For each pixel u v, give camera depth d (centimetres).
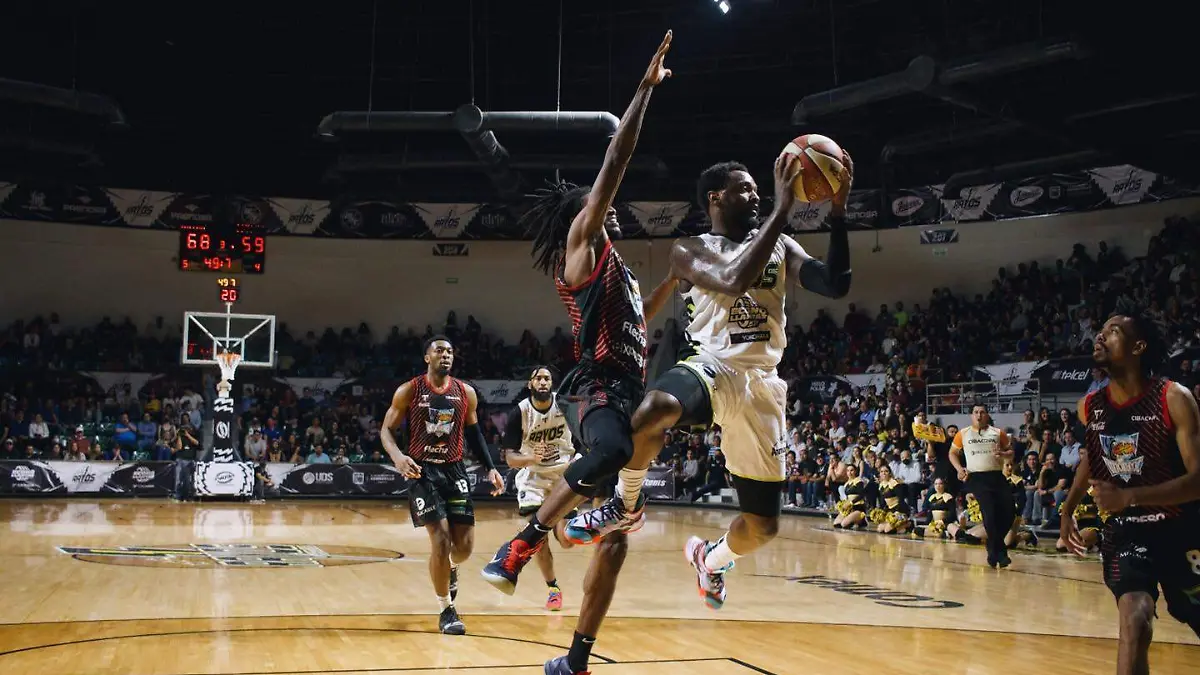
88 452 2125
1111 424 394
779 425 407
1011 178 2236
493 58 2214
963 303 2306
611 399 382
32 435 2148
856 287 2548
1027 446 1554
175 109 2350
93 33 2077
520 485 762
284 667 486
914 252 2483
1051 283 2155
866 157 2438
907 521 1469
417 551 1119
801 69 2167
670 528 1518
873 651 564
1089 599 809
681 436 2245
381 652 529
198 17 2059
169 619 626
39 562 938
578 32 2116
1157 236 2008
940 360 2061
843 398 2106
